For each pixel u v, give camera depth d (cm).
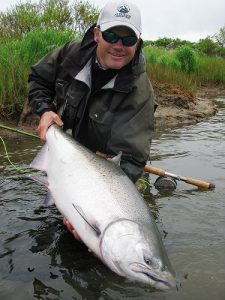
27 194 138
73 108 120
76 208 94
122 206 89
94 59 117
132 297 85
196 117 322
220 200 142
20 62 270
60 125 111
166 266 84
